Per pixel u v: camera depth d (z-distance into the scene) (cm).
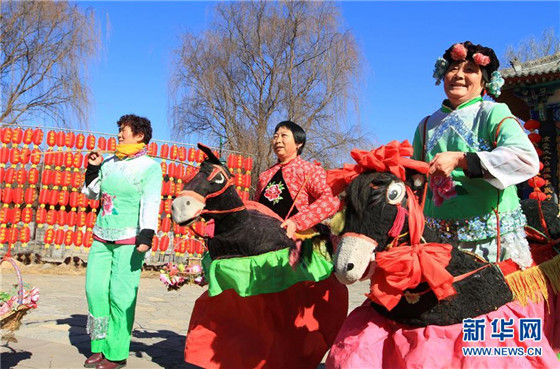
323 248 329
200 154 1209
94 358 392
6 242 1059
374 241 219
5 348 420
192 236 1192
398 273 220
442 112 309
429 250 228
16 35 1692
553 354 246
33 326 517
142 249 383
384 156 232
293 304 333
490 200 272
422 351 226
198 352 335
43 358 397
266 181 371
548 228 314
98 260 395
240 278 307
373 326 243
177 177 1181
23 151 1039
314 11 2011
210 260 339
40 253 1129
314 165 359
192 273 427
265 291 309
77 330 508
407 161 238
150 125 423
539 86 980
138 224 400
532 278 264
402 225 225
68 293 788
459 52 288
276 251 314
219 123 1997
